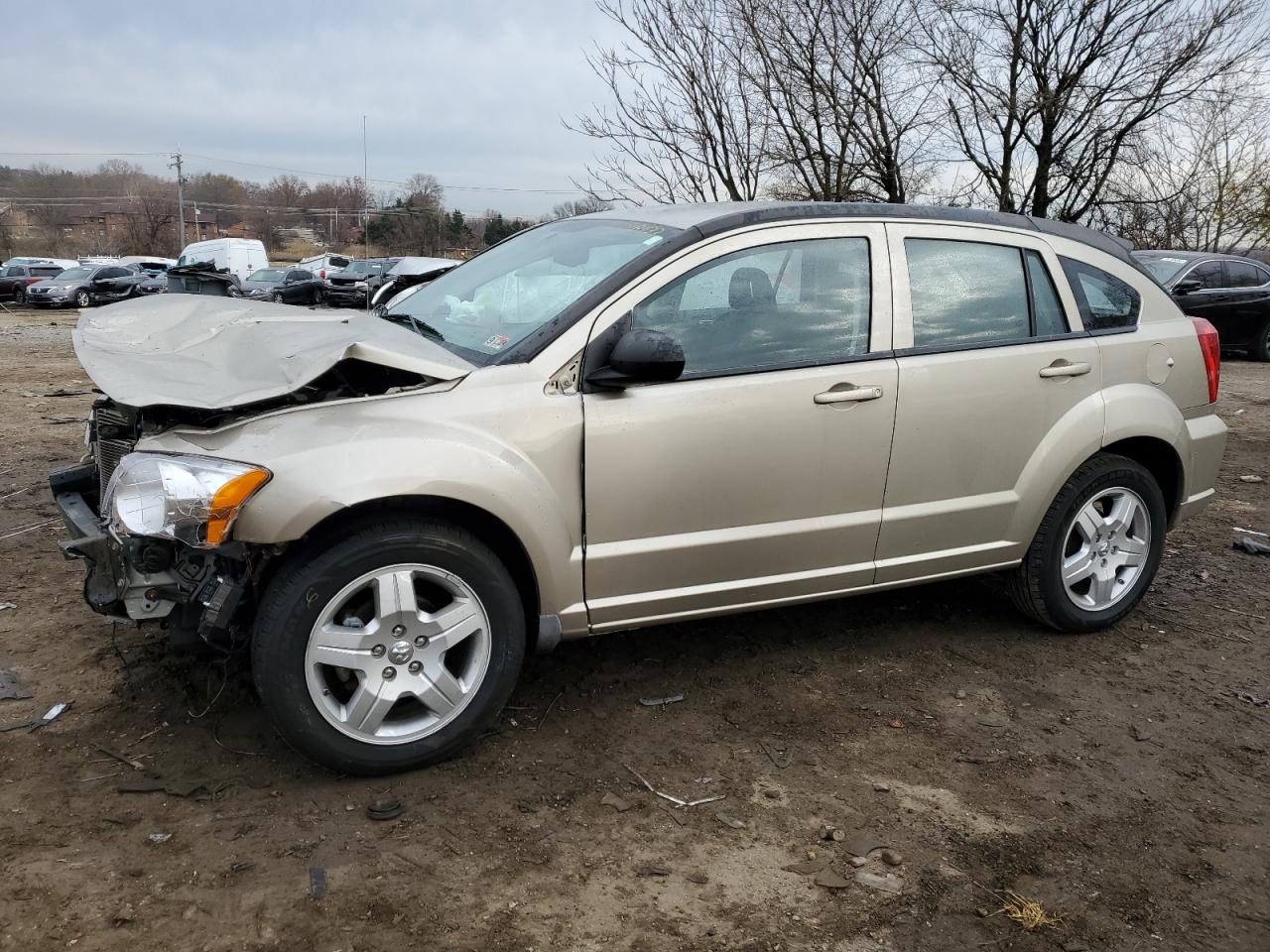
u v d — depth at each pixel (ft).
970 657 13.10
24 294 104.06
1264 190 74.54
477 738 10.28
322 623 9.05
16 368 42.83
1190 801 9.91
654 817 9.24
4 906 7.52
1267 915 8.27
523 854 8.59
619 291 10.45
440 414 9.51
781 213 11.43
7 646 12.04
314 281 97.25
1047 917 8.10
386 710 9.39
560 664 12.37
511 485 9.59
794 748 10.62
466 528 9.94
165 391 8.81
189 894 7.80
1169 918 8.17
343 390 9.73
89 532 9.35
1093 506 13.66
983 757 10.59
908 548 12.25
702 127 34.88
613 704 11.41
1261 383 43.55
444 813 9.11
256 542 8.68
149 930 7.39
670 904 8.04
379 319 11.56
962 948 7.72
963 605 14.94
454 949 7.39
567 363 10.11
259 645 8.93
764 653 12.97
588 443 10.09
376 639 9.27
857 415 11.41
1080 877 8.65
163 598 9.07
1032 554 13.29
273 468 8.68
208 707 10.69
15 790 9.08
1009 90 52.75
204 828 8.67
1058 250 13.29
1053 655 13.28
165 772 9.50
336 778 9.55
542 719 10.98
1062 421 12.92
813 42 36.68
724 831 9.07
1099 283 13.65
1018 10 52.16
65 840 8.39
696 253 10.85
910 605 14.84
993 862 8.80
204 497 8.48
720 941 7.65
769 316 11.17
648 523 10.58
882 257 11.87
